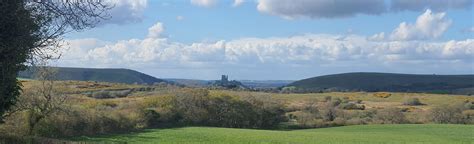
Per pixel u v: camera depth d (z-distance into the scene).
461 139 68.81
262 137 64.31
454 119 108.75
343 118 106.06
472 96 152.38
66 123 50.91
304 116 103.12
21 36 10.00
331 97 143.62
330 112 107.38
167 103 87.50
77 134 53.81
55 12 10.50
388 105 133.38
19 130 41.47
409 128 90.25
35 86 42.12
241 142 56.69
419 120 110.00
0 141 18.81
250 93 106.62
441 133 79.81
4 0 9.50
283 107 102.25
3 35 9.80
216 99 93.38
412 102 137.75
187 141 55.72
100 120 60.66
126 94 104.38
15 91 15.05
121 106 77.50
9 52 10.03
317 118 105.31
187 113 88.81
